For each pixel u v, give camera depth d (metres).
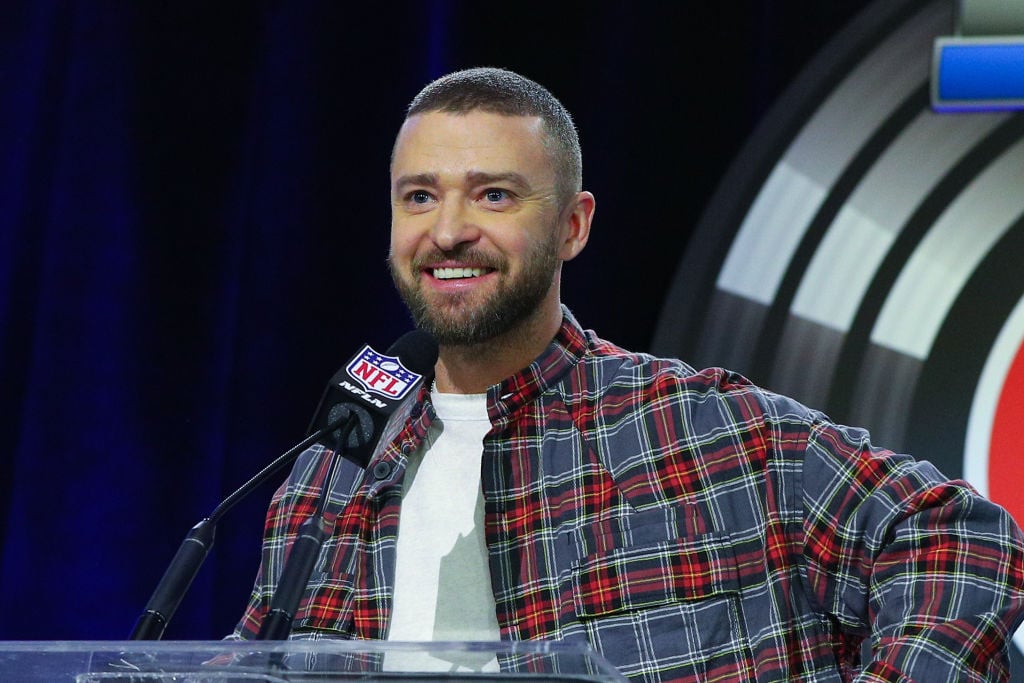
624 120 10.83
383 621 5.87
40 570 11.07
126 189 11.36
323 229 11.20
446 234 5.86
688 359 10.20
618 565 5.67
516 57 10.99
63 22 11.63
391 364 5.19
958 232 10.09
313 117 11.29
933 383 9.98
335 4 11.38
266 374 11.08
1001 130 10.09
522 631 5.69
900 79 10.27
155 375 11.20
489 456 6.07
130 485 11.12
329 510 6.23
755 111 10.66
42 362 11.25
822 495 5.70
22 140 11.55
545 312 6.22
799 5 10.61
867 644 6.91
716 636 5.54
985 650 5.21
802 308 10.18
